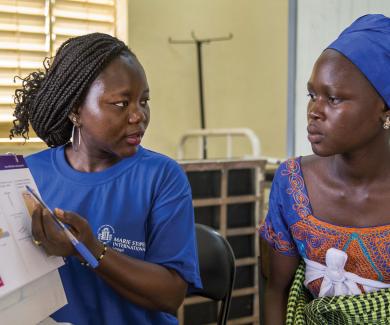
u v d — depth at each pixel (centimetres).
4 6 170
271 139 433
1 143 169
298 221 89
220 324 122
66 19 181
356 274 84
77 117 91
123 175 98
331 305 82
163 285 91
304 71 175
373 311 81
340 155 83
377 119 76
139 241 97
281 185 92
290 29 179
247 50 415
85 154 98
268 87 428
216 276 122
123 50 89
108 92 86
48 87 90
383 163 82
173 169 101
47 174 99
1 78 173
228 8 404
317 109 77
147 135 382
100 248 81
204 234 126
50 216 75
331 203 87
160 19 378
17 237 73
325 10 166
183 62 390
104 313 95
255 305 206
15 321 71
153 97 381
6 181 75
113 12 188
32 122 97
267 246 97
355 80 74
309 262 89
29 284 73
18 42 174
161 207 97
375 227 84
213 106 407
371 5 151
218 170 192
